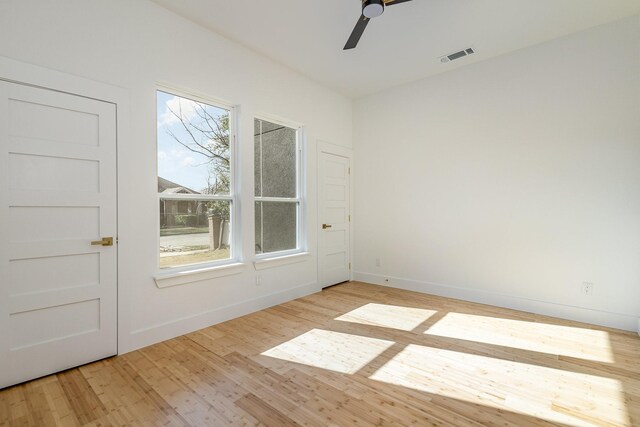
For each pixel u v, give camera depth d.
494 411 1.71
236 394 1.87
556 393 1.88
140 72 2.49
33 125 1.99
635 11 2.73
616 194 2.89
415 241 4.23
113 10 2.34
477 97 3.67
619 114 2.87
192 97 2.93
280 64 3.68
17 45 1.93
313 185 4.18
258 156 3.56
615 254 2.90
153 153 2.57
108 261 2.31
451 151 3.89
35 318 2.01
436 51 3.39
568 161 3.12
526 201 3.37
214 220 3.10
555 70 3.18
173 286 2.70
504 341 2.61
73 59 2.15
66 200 2.12
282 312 3.35
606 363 2.24
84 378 2.04
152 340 2.55
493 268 3.58
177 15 2.72
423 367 2.18
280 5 2.60
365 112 4.75
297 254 3.87
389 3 2.16
